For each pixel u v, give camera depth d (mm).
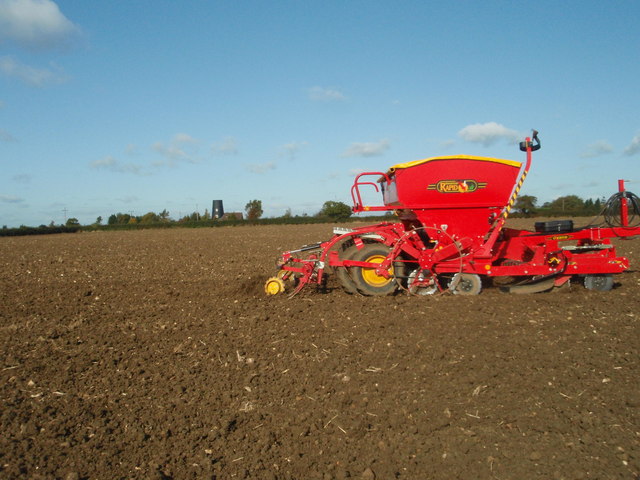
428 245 9273
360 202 9250
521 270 8797
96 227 59625
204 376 5539
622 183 9211
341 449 4168
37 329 7469
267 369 5672
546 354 5824
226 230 43969
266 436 4344
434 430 4348
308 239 25922
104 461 3986
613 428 4223
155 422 4574
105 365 5902
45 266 15453
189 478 3824
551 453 3934
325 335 6746
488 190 8781
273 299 8992
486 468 3818
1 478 3721
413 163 8695
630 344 6090
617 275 10844
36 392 5164
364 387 5145
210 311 8305
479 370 5434
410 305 8156
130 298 9711
